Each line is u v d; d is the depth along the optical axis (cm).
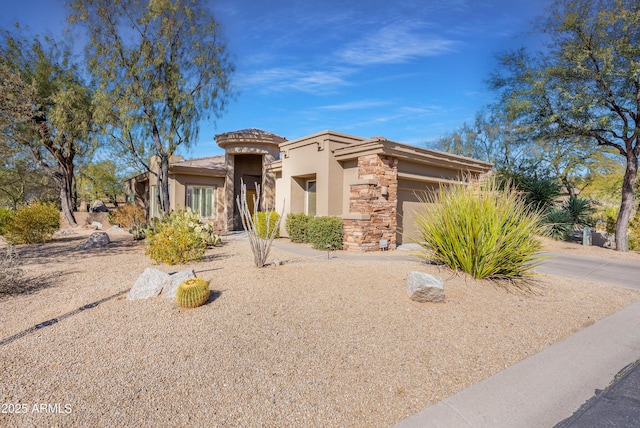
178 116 1543
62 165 2094
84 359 379
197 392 321
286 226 1400
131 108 1400
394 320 486
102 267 847
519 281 686
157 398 311
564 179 2059
